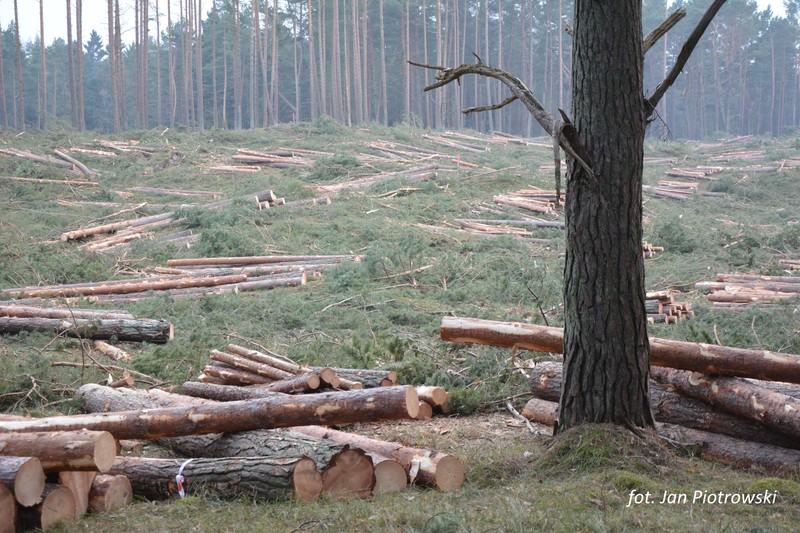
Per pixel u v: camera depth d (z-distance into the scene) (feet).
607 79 21.16
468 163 113.70
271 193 79.71
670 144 145.18
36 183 90.48
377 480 19.63
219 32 236.22
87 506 18.88
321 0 180.45
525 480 20.35
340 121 184.03
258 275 57.21
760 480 19.03
